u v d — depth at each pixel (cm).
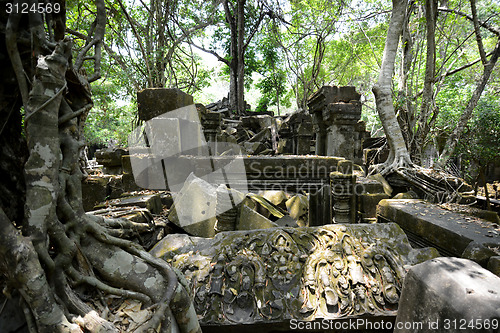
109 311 104
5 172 114
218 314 165
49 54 105
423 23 618
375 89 554
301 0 1423
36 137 97
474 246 202
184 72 1034
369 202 389
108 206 265
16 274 88
